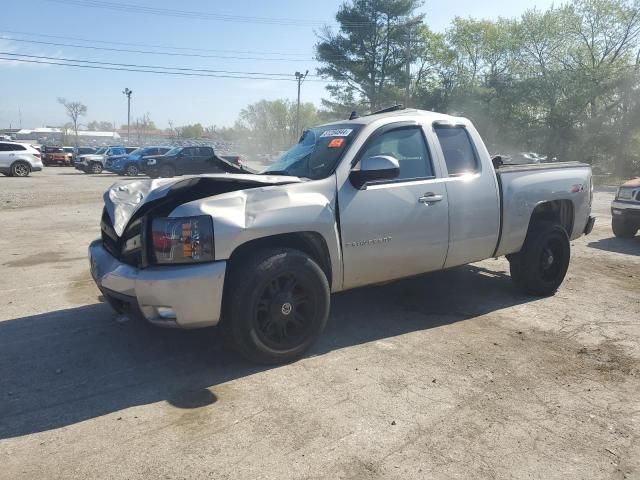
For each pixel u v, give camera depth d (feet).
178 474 8.62
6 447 9.41
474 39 167.22
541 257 17.88
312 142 15.53
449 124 15.90
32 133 413.59
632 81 113.29
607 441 9.57
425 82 177.17
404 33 155.84
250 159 208.54
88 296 18.45
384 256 13.99
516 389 11.53
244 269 11.85
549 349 13.75
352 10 162.40
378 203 13.73
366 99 172.65
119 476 8.59
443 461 8.96
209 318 11.65
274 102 272.51
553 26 132.05
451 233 15.19
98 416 10.46
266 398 11.11
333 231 12.94
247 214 11.85
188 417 10.39
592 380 12.00
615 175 116.47
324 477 8.54
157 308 11.60
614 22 127.03
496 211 16.21
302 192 12.74
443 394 11.28
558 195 18.01
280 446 9.38
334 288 13.55
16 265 23.21
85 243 28.40
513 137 139.74
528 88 133.49
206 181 12.50
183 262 11.43
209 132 394.11
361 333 14.88
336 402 10.93
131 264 12.38
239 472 8.67
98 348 13.85
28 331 15.08
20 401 11.09
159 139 409.28
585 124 122.83
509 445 9.43
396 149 14.56
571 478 8.54
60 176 94.63
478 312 16.69
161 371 12.49
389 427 10.00
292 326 12.78
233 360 13.03
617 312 16.75
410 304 17.47
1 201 48.83
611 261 24.53
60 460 9.02
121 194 14.38
